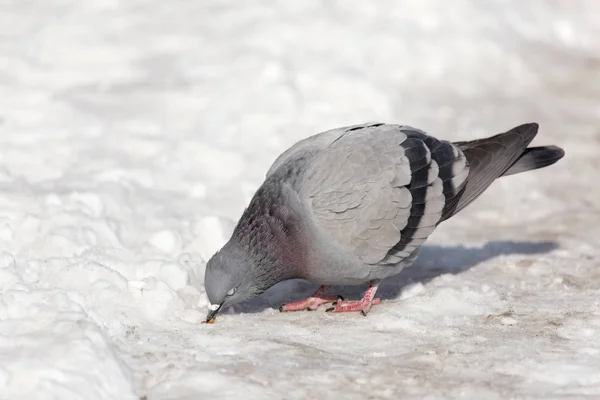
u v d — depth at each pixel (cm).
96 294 905
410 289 1031
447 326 923
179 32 2011
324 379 784
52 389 699
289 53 1902
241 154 1447
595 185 1489
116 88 1753
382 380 788
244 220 909
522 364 820
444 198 980
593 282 1077
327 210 916
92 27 2017
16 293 841
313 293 1045
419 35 2059
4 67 1803
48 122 1553
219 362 810
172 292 928
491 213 1374
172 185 1341
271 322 930
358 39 1984
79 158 1398
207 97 1691
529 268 1130
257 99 1667
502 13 2266
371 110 1698
